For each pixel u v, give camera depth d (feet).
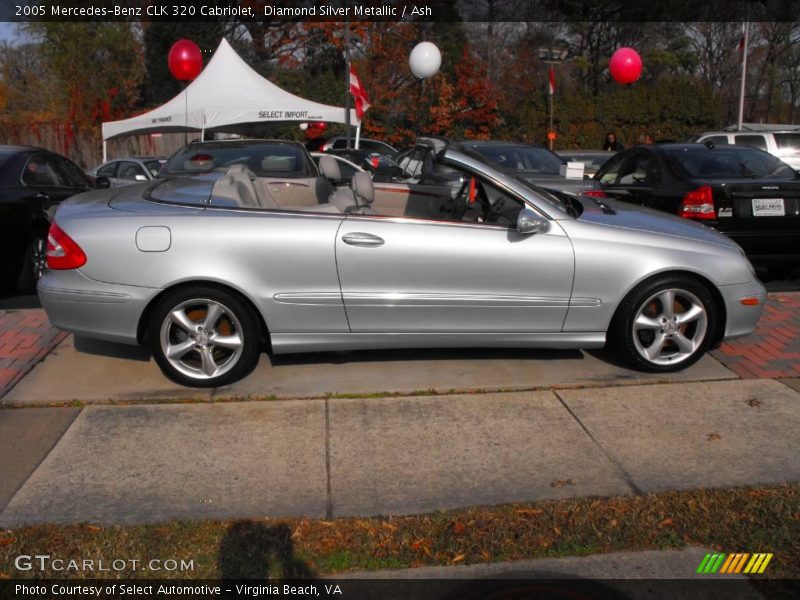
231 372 16.17
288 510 11.91
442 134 87.45
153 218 15.78
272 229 15.70
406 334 16.43
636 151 29.50
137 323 15.84
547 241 16.28
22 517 11.65
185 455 13.58
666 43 114.42
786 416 15.08
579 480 12.74
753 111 114.73
